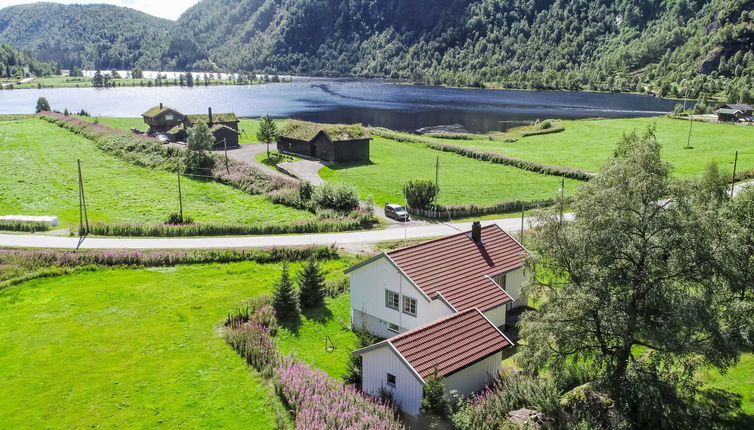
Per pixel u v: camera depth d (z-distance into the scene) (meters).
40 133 129.62
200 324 42.94
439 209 71.50
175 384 34.56
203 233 64.06
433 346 31.62
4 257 53.97
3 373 35.75
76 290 49.12
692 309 25.39
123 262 54.91
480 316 34.50
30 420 30.94
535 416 27.59
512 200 75.25
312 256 48.38
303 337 41.47
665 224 27.00
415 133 153.00
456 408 29.28
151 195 81.81
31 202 78.12
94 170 96.69
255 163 100.75
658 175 33.66
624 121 161.00
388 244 60.81
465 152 112.44
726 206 35.91
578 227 28.70
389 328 40.84
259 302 45.62
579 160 108.38
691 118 161.88
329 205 72.69
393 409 29.84
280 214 72.62
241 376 35.53
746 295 31.03
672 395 27.89
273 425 30.33
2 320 43.25
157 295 48.31
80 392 33.62
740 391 30.97
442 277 39.31
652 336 26.67
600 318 26.88
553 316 27.55
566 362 32.41
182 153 100.38
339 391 31.12
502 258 43.16
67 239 61.34
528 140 136.00
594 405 28.09
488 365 33.06
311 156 106.81
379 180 89.81
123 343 39.81
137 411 31.75
